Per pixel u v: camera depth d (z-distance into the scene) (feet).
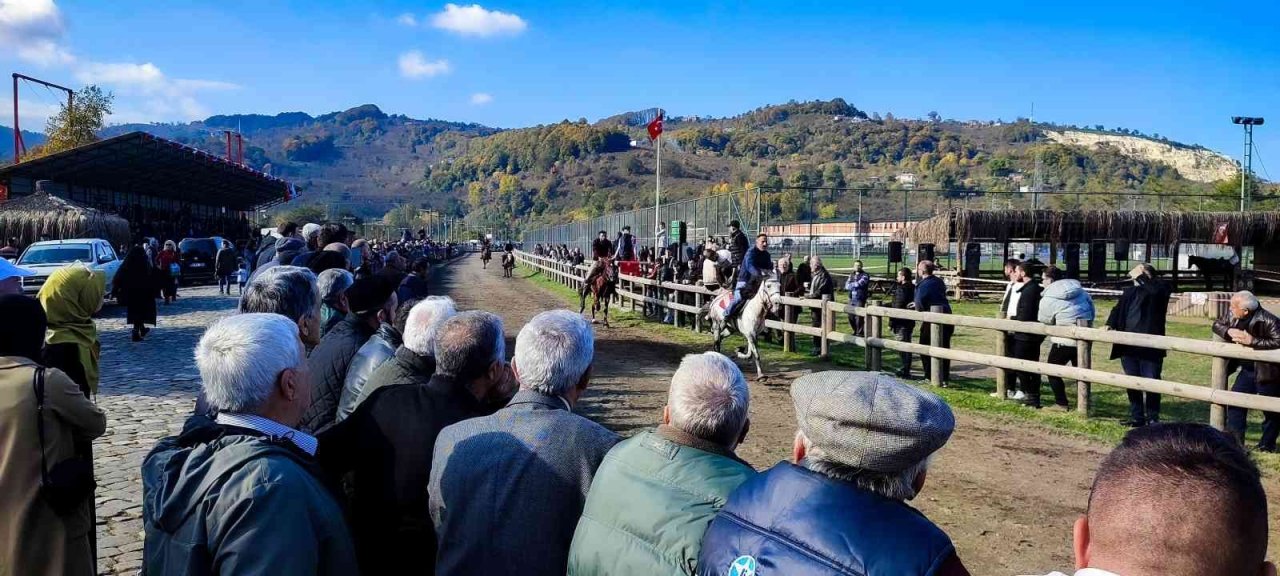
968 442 26.13
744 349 46.47
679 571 7.09
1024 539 17.83
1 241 87.51
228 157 197.57
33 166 106.32
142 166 124.67
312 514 7.43
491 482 8.50
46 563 9.61
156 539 7.41
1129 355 28.35
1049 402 33.12
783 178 513.04
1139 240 107.45
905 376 38.58
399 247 119.44
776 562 5.92
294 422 8.39
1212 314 73.92
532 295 92.68
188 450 7.68
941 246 104.63
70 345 15.10
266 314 8.57
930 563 5.71
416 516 9.54
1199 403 33.78
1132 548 4.57
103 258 67.26
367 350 12.32
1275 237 112.37
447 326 10.16
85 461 10.03
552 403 9.22
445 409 9.71
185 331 52.95
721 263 56.13
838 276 103.50
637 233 121.08
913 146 636.48
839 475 6.43
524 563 8.34
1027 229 102.12
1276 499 20.44
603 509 7.78
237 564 6.86
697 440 8.00
